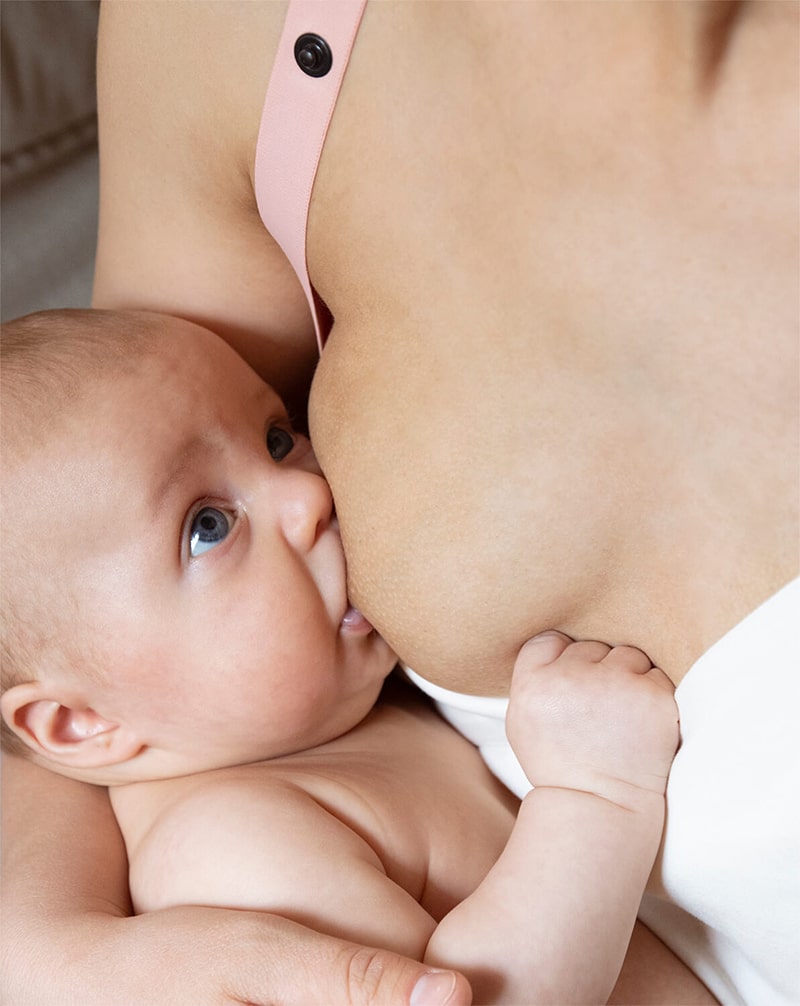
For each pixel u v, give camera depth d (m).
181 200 0.85
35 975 0.76
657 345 0.59
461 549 0.66
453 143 0.63
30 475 0.88
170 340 0.91
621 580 0.65
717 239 0.56
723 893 0.64
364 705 0.95
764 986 0.74
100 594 0.88
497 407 0.64
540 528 0.64
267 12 0.67
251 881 0.77
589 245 0.59
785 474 0.57
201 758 0.94
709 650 0.61
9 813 0.95
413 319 0.67
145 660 0.89
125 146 0.85
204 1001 0.69
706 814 0.63
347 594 0.90
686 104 0.55
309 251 0.74
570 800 0.71
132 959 0.73
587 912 0.70
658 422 0.60
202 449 0.89
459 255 0.64
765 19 0.54
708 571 0.60
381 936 0.75
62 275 1.36
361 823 0.84
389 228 0.67
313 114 0.67
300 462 0.95
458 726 0.94
